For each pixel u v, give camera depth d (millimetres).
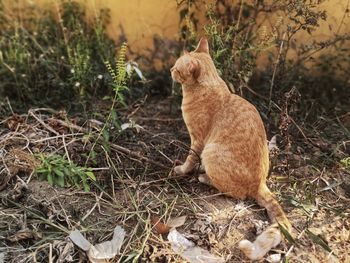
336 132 911
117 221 678
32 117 899
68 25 1060
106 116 919
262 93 988
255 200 711
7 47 1074
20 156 763
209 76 697
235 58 993
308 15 846
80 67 966
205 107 697
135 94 1025
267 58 1032
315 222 695
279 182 771
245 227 672
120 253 627
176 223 673
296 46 1003
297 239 662
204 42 734
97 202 703
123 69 757
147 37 1067
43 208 693
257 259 620
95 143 780
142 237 650
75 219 677
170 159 816
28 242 648
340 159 834
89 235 657
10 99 1007
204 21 1002
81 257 625
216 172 683
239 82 923
